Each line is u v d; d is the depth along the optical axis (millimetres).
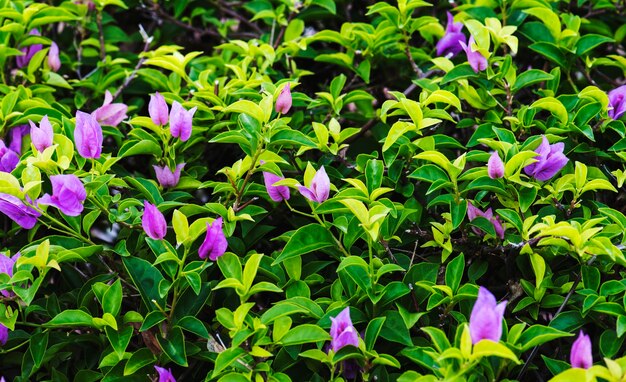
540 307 1038
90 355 1068
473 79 1126
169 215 1114
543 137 1020
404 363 1019
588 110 1079
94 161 1051
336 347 958
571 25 1177
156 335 1010
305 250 1005
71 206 1005
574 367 925
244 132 1045
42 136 1038
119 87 1244
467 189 1020
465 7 1212
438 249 1091
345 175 1120
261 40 1277
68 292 1077
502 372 968
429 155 1006
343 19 1337
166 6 1377
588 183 1020
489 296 904
